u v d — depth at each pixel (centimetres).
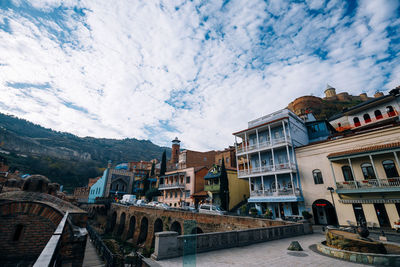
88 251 1595
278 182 2662
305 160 2447
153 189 4956
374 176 1888
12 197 884
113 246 2270
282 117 2697
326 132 2947
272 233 1231
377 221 1759
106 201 4903
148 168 7819
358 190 1867
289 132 2662
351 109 3241
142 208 3142
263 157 2941
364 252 791
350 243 835
